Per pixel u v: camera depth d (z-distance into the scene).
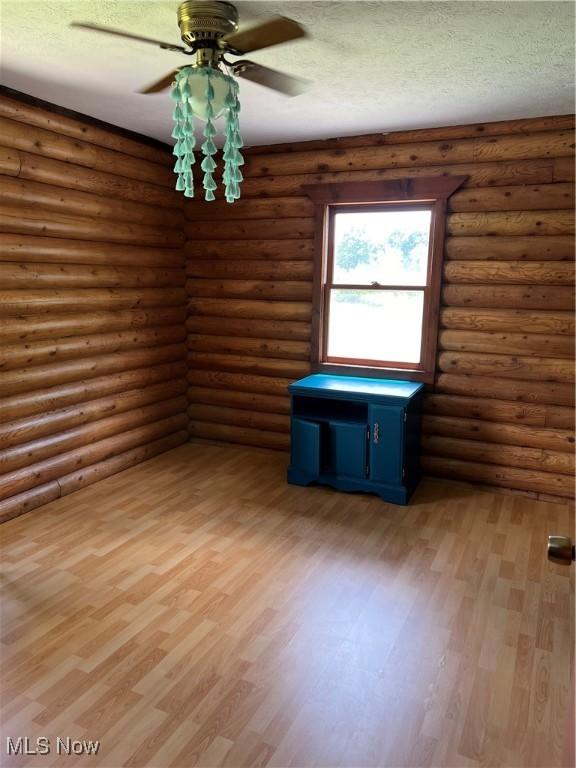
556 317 3.88
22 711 2.07
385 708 2.12
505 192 3.88
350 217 4.44
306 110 3.58
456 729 2.03
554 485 4.01
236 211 4.76
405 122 3.85
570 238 3.77
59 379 3.91
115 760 1.88
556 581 2.99
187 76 2.16
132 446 4.64
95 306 4.13
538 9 2.18
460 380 4.20
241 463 4.74
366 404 4.04
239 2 2.13
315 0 2.11
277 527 3.57
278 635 2.52
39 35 2.50
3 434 3.56
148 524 3.59
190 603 2.75
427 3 2.14
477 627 2.60
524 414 4.05
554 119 3.67
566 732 1.82
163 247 4.82
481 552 3.29
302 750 1.93
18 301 3.55
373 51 2.61
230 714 2.07
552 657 2.40
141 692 2.17
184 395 5.21
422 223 4.22
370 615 2.68
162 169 4.62
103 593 2.81
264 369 4.90
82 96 3.43
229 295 4.95
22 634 2.49
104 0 2.16
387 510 3.85
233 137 2.30
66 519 3.64
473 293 4.07
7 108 3.31
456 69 2.84
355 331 4.55
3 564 3.07
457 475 4.30
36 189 3.58
